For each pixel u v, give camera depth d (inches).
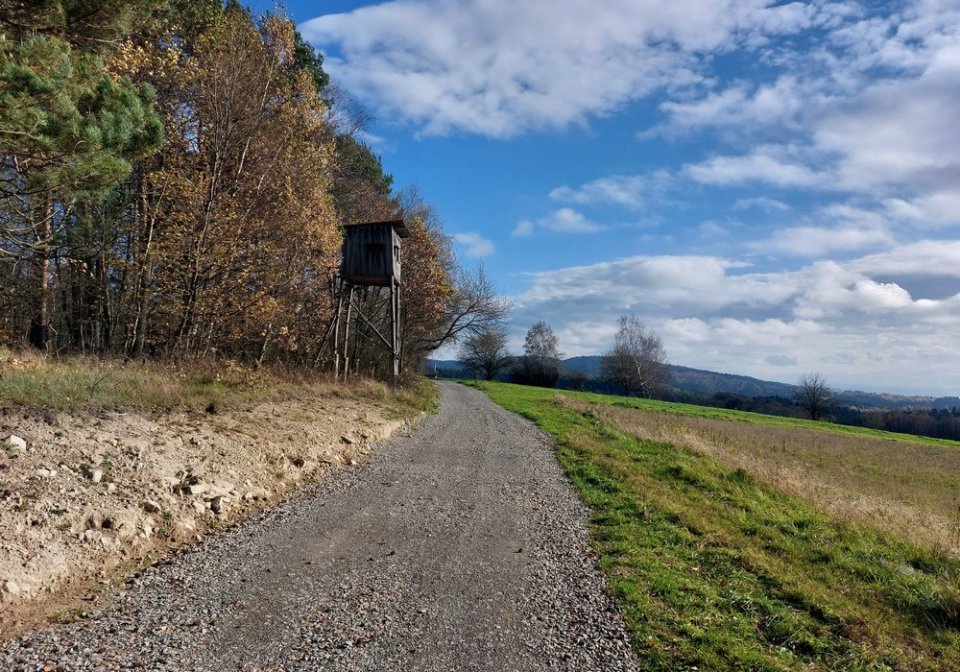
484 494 380.8
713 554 278.7
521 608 203.9
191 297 645.9
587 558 263.3
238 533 265.3
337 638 173.3
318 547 255.4
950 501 611.5
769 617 208.5
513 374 3216.0
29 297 637.9
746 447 855.7
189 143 690.8
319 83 1070.4
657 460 550.6
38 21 364.2
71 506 228.1
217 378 538.9
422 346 1761.8
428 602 204.1
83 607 181.8
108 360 533.6
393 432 621.0
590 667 165.2
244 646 165.2
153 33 593.6
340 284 930.7
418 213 1542.8
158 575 211.3
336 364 890.7
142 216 650.2
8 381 324.8
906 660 185.9
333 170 963.3
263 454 375.6
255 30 746.8
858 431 1877.5
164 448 316.2
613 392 3380.9
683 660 171.6
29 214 464.1
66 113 304.3
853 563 283.7
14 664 147.6
